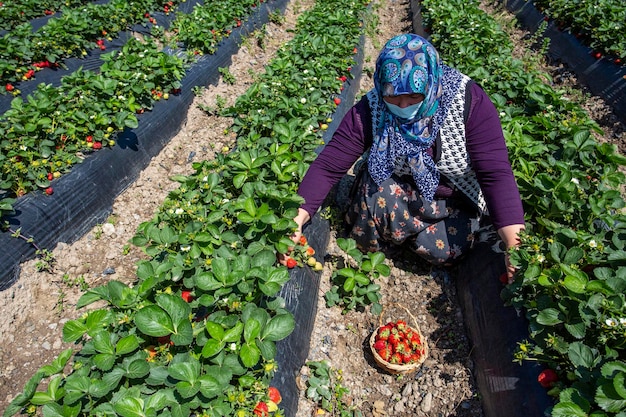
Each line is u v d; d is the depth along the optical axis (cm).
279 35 997
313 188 346
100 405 231
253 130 480
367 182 378
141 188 538
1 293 386
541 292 282
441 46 771
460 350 354
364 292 367
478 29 772
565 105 484
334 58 663
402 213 371
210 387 232
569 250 277
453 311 384
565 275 274
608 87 691
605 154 395
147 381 241
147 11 909
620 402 207
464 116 309
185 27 797
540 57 819
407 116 311
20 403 229
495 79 573
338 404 320
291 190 365
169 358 258
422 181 340
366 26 993
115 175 517
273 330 268
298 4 1188
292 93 554
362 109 338
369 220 384
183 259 304
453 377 338
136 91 566
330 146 350
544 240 320
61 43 713
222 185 395
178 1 1023
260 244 323
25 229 421
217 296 277
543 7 933
